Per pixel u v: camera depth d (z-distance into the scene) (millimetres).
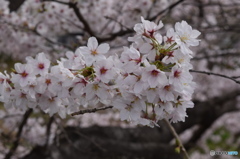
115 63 1795
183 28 1820
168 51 1794
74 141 4246
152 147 4684
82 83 1836
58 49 4805
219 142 8148
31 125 5020
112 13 4617
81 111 2090
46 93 1991
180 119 2014
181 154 4840
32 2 4211
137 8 4379
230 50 5754
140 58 1762
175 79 1764
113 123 6156
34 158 4027
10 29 4328
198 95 6672
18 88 1959
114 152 4406
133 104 1838
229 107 5809
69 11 4336
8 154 4133
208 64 6559
